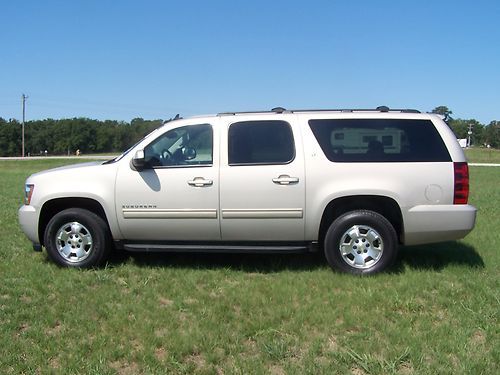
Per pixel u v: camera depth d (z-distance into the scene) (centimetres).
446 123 575
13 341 402
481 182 1967
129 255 657
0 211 1084
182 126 588
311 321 436
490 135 11100
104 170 591
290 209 559
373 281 538
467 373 347
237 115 582
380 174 552
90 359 371
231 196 563
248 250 575
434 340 399
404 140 562
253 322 433
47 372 353
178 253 670
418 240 561
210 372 354
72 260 602
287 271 586
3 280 560
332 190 552
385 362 362
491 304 479
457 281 545
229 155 568
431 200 552
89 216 594
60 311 464
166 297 509
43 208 607
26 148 10612
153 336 407
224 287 533
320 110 585
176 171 574
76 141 10788
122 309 466
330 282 536
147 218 580
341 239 562
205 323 434
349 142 563
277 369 362
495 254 653
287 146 566
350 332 419
